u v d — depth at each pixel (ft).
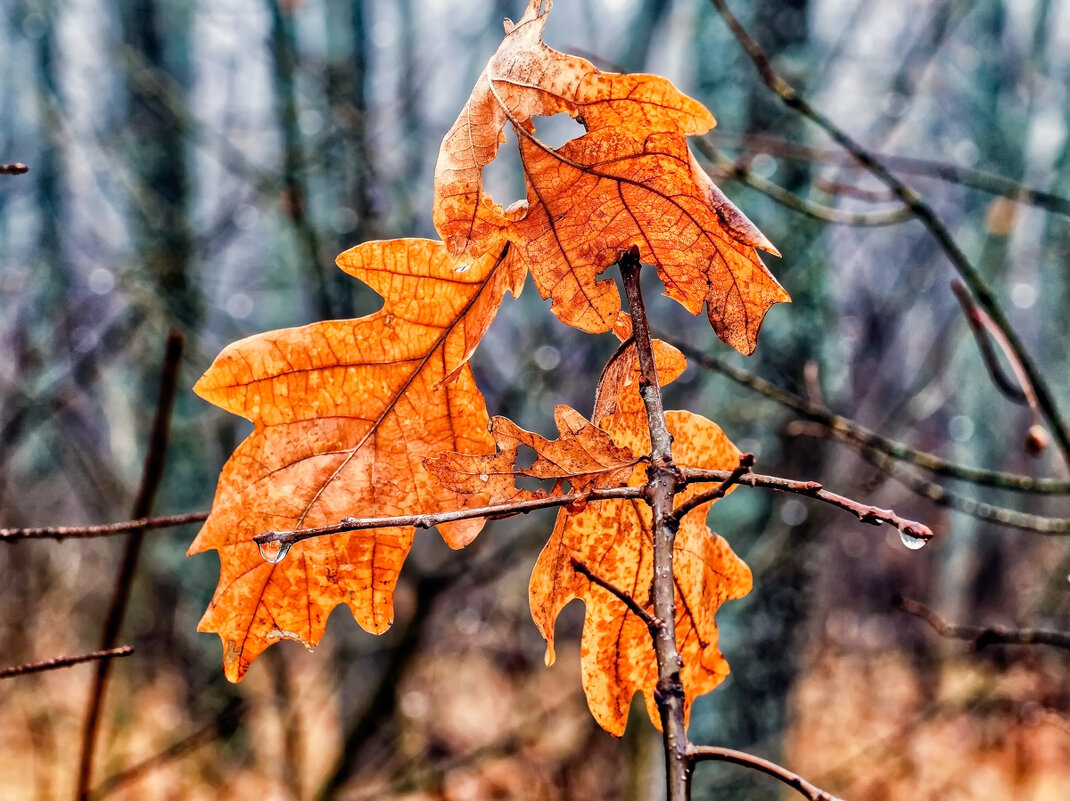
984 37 24.36
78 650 21.50
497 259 3.07
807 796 1.72
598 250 2.81
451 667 22.49
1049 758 22.52
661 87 2.49
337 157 14.03
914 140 23.93
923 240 16.21
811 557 10.61
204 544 2.87
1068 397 27.71
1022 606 25.70
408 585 13.37
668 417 3.05
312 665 20.68
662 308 11.37
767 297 2.83
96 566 20.01
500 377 12.87
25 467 19.11
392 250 3.03
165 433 3.86
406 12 17.79
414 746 17.43
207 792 16.61
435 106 17.54
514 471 2.78
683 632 3.14
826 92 15.16
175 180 17.60
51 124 15.69
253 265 21.27
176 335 3.67
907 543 1.94
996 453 30.89
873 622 32.32
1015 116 24.57
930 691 23.90
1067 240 24.66
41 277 16.60
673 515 2.17
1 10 19.30
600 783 15.88
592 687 3.04
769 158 10.08
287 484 2.95
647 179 2.70
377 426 3.03
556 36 17.52
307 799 16.42
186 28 19.83
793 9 10.29
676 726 1.86
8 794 14.99
